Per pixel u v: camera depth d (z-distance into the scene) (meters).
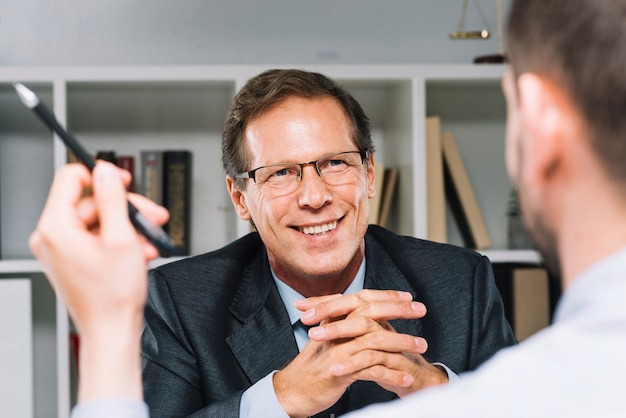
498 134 2.82
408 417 0.44
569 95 0.44
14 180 2.70
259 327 1.47
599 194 0.44
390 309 1.23
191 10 2.74
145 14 2.72
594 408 0.40
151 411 1.40
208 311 1.49
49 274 0.52
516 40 0.47
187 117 2.71
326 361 1.23
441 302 1.51
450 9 2.82
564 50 0.44
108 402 0.50
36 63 2.68
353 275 1.51
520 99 0.46
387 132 2.71
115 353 0.51
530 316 2.44
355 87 2.68
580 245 0.45
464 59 2.82
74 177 0.53
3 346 2.34
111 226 0.51
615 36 0.43
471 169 2.82
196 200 2.71
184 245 2.50
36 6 2.68
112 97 2.69
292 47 2.76
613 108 0.43
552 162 0.45
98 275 0.51
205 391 1.44
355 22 2.78
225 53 2.74
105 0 2.70
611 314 0.42
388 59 2.79
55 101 2.38
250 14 2.75
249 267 1.57
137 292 0.52
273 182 1.39
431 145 2.50
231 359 1.46
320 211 1.38
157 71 2.38
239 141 1.42
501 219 2.82
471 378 0.45
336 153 1.38
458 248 1.62
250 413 1.26
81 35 2.70
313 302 1.28
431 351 1.47
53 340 2.70
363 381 1.42
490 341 1.49
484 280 1.56
